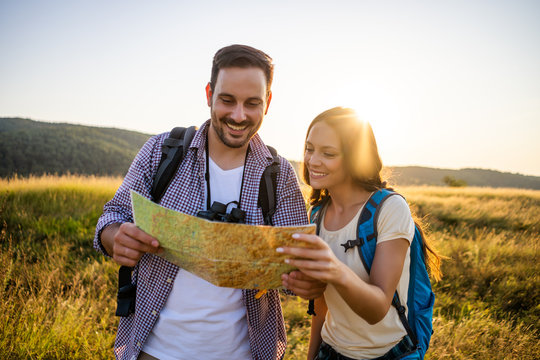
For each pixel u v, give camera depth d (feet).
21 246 17.22
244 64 4.80
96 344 9.69
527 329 12.33
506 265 18.84
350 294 3.92
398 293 4.93
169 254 4.17
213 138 5.41
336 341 5.40
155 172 5.27
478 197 56.70
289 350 10.75
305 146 5.82
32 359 8.85
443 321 12.23
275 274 3.98
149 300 5.03
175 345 5.04
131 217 5.22
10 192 27.91
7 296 11.44
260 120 5.10
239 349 5.25
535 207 40.78
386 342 4.94
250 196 5.36
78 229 22.43
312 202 6.13
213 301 4.99
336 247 5.26
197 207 5.23
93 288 13.43
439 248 20.76
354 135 5.04
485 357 10.25
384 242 4.71
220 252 3.65
